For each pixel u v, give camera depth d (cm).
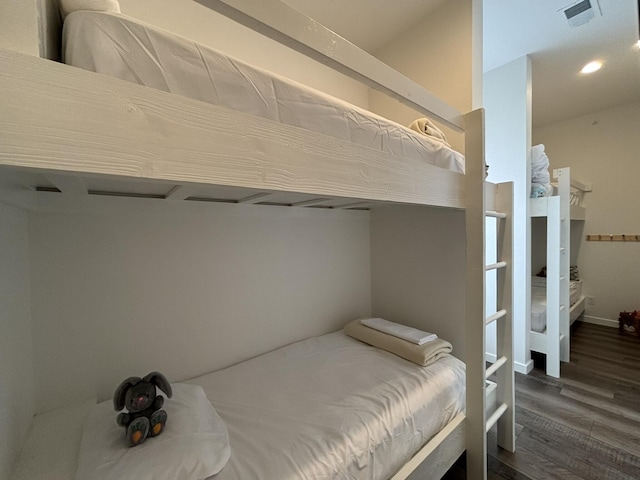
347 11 185
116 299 120
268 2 63
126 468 73
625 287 352
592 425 173
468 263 132
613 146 357
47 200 104
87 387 115
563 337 262
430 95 113
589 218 377
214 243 147
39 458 83
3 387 76
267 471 79
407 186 100
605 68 273
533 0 189
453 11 177
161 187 104
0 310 77
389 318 209
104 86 44
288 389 124
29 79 39
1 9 39
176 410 97
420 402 117
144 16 133
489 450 155
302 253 184
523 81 254
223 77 65
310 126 81
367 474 91
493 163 274
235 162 57
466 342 133
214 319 148
